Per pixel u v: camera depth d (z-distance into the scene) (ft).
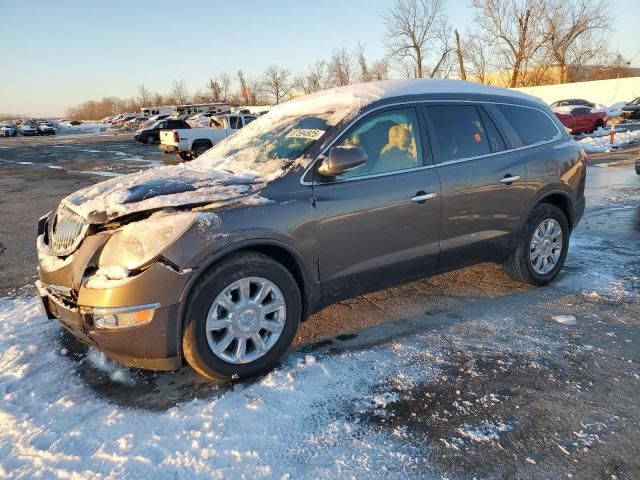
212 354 9.98
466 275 16.76
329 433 8.77
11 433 8.93
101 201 10.12
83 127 249.96
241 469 7.95
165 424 9.11
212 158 13.42
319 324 13.28
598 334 12.22
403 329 12.84
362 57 166.30
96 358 11.68
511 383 10.19
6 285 17.42
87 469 8.00
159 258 9.30
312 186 10.99
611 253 18.69
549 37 142.20
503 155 14.12
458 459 8.07
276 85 223.92
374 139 12.06
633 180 35.78
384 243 12.01
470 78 150.92
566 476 7.65
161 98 365.20
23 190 42.91
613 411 9.20
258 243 10.14
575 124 79.56
